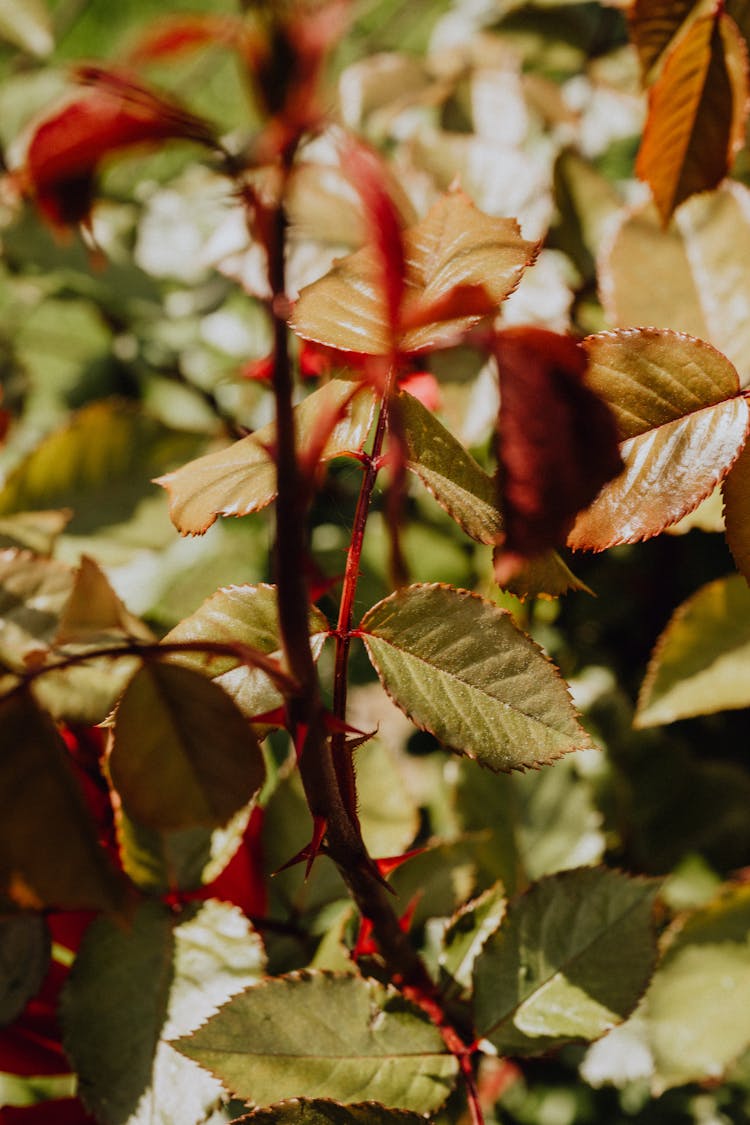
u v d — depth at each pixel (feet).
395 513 1.31
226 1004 1.56
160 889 1.66
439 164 2.09
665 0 1.71
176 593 2.14
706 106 1.65
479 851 1.93
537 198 2.07
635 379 1.51
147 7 5.24
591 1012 1.61
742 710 2.30
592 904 1.64
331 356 1.51
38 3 2.26
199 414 2.75
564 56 2.54
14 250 2.49
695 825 2.13
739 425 1.50
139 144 1.27
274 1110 1.51
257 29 1.23
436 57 2.44
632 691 2.27
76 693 1.56
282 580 1.32
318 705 1.36
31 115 2.35
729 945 1.81
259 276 1.94
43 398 2.86
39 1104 1.73
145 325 2.80
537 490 1.31
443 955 1.69
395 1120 1.51
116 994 1.62
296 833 1.81
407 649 1.50
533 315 2.00
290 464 1.29
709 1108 2.10
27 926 1.64
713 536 2.26
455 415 1.85
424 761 2.29
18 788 1.33
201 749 1.37
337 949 1.69
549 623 2.29
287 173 1.26
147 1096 1.58
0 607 1.56
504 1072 2.05
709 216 1.79
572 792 1.96
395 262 1.28
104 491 1.91
